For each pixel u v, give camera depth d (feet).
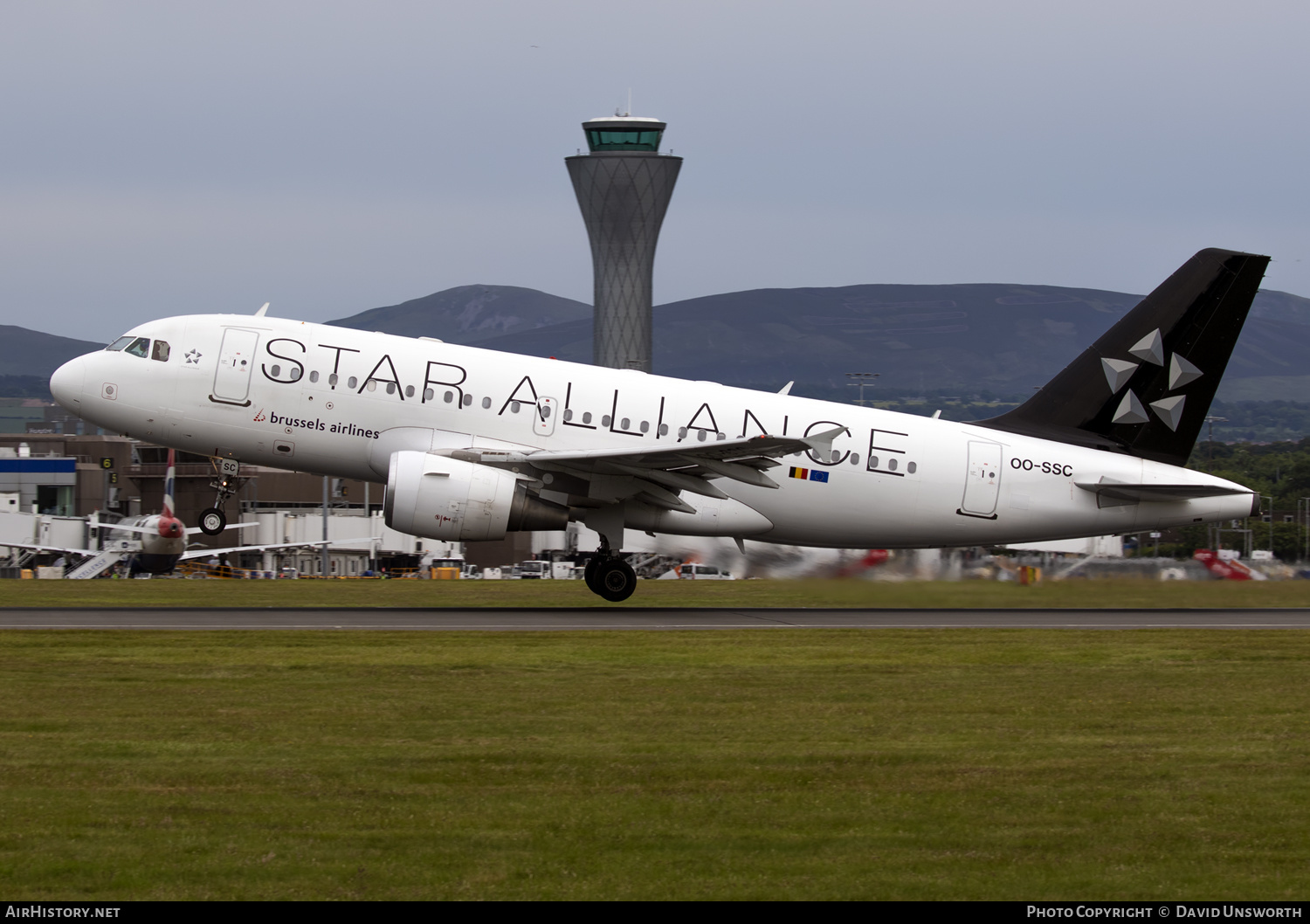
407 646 226.17
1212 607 339.77
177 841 111.96
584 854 110.93
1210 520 323.78
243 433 289.12
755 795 129.90
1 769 133.08
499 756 142.10
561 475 283.38
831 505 307.78
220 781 130.31
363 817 119.65
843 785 134.21
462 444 287.28
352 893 101.30
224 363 288.30
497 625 262.47
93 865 106.22
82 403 288.10
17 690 177.37
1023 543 323.16
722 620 284.20
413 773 134.62
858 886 105.19
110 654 210.79
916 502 310.45
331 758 140.15
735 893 103.09
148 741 147.02
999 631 269.23
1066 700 186.50
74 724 155.43
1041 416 322.75
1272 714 178.40
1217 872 110.93
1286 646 250.37
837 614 307.58
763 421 302.04
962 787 134.72
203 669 197.06
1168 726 168.86
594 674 199.31
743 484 302.25
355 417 288.30
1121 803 129.90
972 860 112.16
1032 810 127.24
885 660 221.87
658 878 106.01
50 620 260.42
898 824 121.60
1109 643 251.80
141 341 291.99
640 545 358.23
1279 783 139.03
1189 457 323.57
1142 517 322.14
